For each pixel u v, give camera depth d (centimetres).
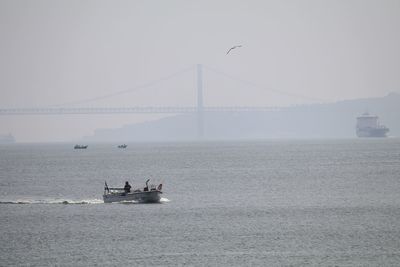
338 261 19212
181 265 19000
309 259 19438
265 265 18912
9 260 19788
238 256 19838
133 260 19562
